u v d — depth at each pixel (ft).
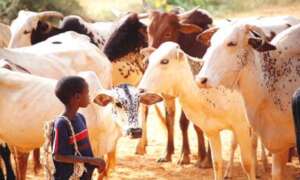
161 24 36.99
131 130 24.72
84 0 90.27
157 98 25.34
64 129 21.31
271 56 26.40
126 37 38.83
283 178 26.76
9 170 29.27
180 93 29.63
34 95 27.27
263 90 26.22
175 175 34.63
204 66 25.90
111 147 27.53
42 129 27.22
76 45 33.78
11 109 27.30
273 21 35.45
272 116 26.35
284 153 26.76
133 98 25.03
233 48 25.67
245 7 100.07
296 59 26.61
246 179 33.53
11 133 27.53
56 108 27.17
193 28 36.78
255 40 25.57
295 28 27.09
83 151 21.68
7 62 29.09
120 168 36.01
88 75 27.55
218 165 29.99
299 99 22.61
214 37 26.30
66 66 32.45
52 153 21.49
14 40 38.93
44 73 31.48
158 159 37.32
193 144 41.47
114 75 39.27
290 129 26.27
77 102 21.67
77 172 21.52
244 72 26.03
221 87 29.04
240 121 29.09
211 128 29.66
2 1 75.15
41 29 39.50
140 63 39.27
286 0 102.68
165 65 29.12
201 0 90.99
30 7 76.48
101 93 25.16
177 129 45.27
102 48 40.24
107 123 27.35
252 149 32.07
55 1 78.84
